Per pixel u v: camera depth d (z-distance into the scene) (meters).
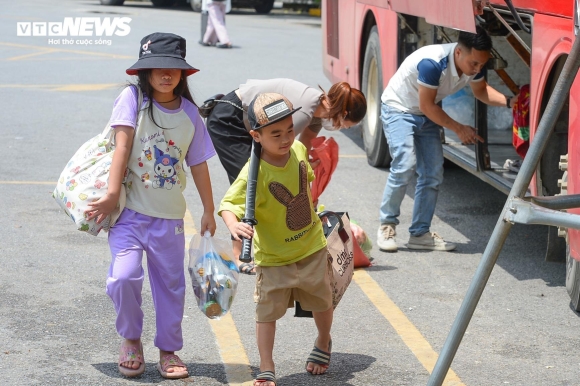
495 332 5.66
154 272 4.80
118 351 5.17
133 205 4.70
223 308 4.80
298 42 24.22
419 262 7.15
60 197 4.70
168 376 4.79
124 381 4.75
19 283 6.29
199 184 4.87
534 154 3.57
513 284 6.64
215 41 22.62
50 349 5.15
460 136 7.10
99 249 7.20
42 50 20.98
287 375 4.90
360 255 6.91
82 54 20.45
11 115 13.06
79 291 6.18
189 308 5.97
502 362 5.18
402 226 8.27
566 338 5.59
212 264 4.77
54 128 12.20
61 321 5.60
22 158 10.38
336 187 9.73
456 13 6.06
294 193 4.52
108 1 33.22
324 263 4.67
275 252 4.56
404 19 9.16
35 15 28.28
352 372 4.97
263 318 4.62
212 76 17.17
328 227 4.92
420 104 7.00
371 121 10.84
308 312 4.84
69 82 16.42
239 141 6.58
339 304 6.12
